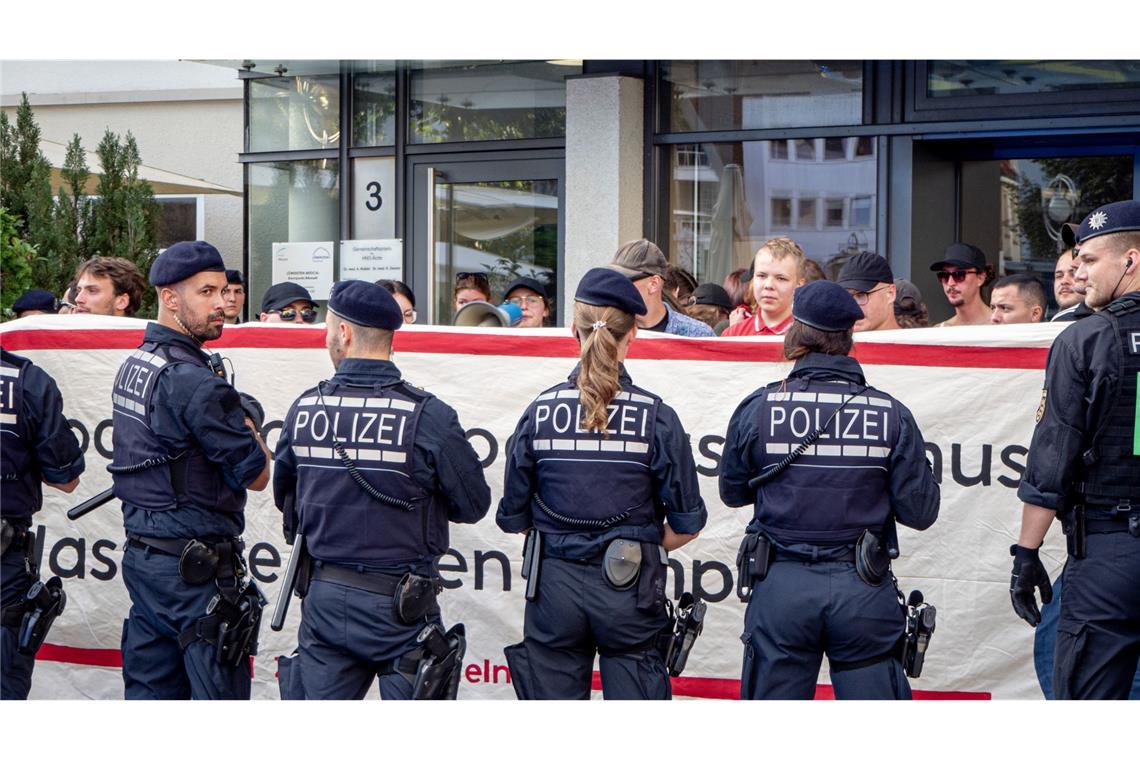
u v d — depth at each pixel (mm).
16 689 4973
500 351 5352
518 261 9383
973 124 7840
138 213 11312
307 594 4273
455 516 4316
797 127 8359
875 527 4156
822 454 4133
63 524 5770
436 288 9664
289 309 7168
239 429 4605
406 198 9680
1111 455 4055
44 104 14656
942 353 5047
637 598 4148
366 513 4164
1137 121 7438
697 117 8680
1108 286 4133
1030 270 8320
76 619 5766
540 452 4242
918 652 4141
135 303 6484
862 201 8258
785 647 4160
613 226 8680
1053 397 4105
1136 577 4043
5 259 8117
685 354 5195
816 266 5820
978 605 5020
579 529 4184
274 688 5523
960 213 8375
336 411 4211
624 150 8656
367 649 4156
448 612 5348
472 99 9445
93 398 5750
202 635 4582
